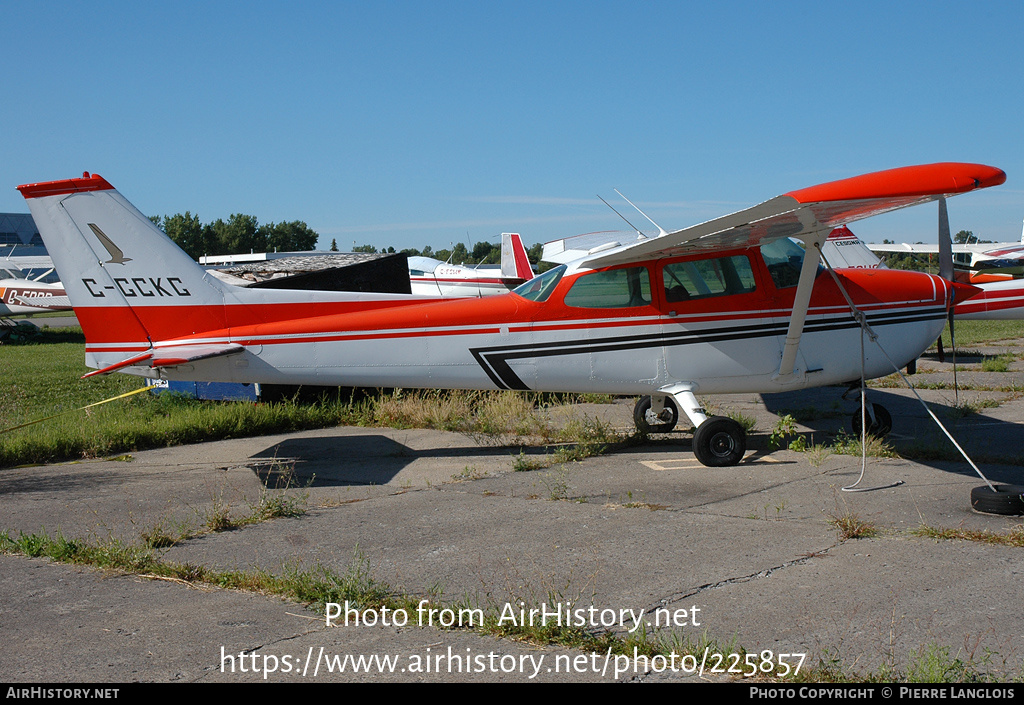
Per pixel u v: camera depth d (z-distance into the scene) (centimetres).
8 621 371
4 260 3750
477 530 504
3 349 2420
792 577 396
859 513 511
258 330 713
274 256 3956
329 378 723
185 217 10331
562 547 461
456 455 768
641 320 723
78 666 320
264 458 773
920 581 383
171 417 940
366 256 1377
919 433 805
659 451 761
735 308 729
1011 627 328
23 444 788
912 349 787
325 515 554
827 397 1109
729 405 1046
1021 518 487
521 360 726
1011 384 1152
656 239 627
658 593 381
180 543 494
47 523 550
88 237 699
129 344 714
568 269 732
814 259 659
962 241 5406
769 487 596
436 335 721
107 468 743
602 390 743
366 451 800
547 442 820
